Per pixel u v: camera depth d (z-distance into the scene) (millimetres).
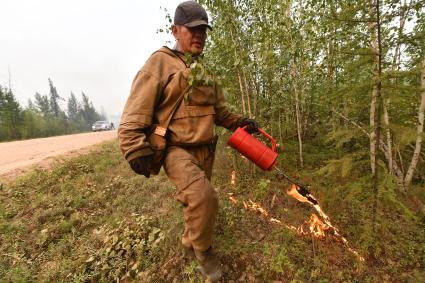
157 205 3824
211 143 2311
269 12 3910
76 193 4539
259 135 4352
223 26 4047
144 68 1966
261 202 3557
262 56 3885
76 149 9031
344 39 3727
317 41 4062
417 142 3246
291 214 3305
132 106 1890
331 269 2572
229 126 2752
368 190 2820
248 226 3129
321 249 2748
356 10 2391
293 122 5477
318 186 3713
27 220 3953
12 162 8219
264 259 2662
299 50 4195
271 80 4473
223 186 4031
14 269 2967
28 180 5477
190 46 2127
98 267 2830
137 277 2668
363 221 3062
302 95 4480
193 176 1911
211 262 2238
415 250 2770
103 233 3326
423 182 3709
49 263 3082
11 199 4672
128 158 1826
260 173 4336
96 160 6363
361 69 3145
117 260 2846
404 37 2400
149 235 3033
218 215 3205
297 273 2484
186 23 2055
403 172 3576
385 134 3379
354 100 3254
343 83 3938
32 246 3410
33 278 2893
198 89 2023
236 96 4680
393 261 2643
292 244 2818
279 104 4641
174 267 2670
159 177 4664
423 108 3139
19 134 37875
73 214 3920
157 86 1928
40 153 9414
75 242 3340
